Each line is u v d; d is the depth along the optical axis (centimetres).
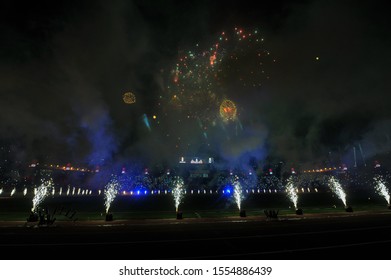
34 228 1466
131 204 2555
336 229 1459
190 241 1208
